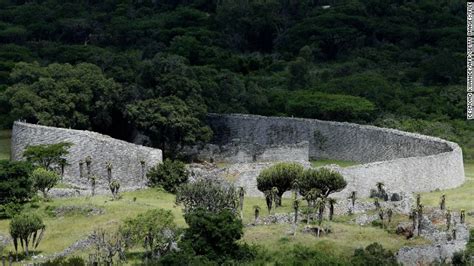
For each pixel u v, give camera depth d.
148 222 180.88
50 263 175.50
